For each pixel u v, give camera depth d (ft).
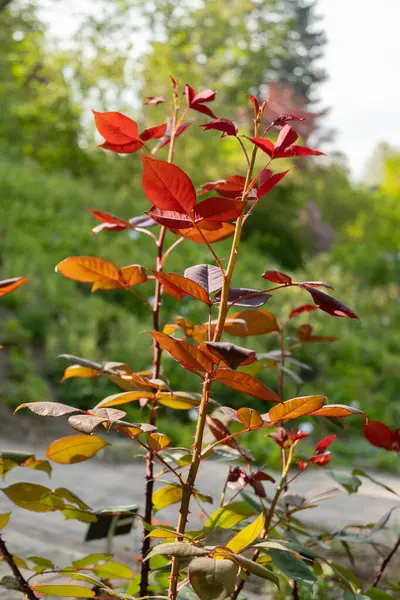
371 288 64.28
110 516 7.43
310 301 41.63
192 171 59.62
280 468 21.07
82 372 6.97
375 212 98.99
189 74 66.33
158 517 13.00
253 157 5.29
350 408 5.05
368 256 74.33
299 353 34.32
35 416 23.21
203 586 4.16
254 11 82.38
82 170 62.03
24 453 5.67
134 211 50.85
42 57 66.64
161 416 25.40
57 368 26.58
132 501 15.25
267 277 5.36
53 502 6.19
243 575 4.81
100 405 5.60
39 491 6.08
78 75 64.44
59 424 23.30
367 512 16.48
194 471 5.32
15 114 63.98
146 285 35.29
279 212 61.31
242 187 6.38
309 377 8.50
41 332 28.96
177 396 5.87
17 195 45.83
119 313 32.14
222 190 6.45
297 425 26.55
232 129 5.20
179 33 67.87
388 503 17.69
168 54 64.54
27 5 61.98
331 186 91.09
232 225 6.57
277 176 5.16
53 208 45.21
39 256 35.73
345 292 52.54
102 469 18.24
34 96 67.00
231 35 78.54
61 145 62.80
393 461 24.58
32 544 11.12
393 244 94.27
